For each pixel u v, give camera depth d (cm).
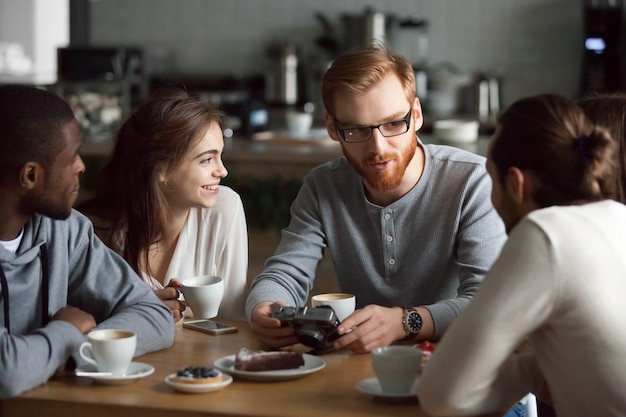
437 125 560
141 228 282
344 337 217
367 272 272
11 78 825
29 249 216
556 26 729
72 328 203
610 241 174
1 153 198
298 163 490
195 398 186
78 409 185
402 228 266
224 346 225
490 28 740
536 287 169
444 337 179
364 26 721
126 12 791
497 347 172
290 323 221
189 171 278
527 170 181
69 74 703
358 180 270
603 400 175
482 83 711
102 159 508
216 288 242
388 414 179
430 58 752
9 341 190
